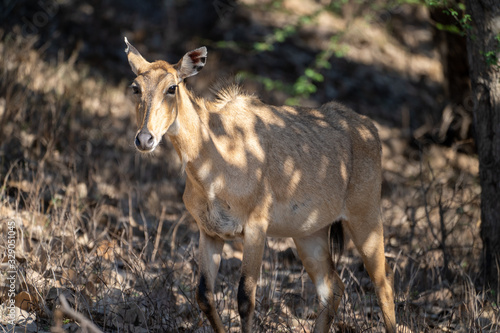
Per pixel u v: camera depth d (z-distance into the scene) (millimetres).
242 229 8586
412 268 10938
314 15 20016
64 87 17125
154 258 10828
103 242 10750
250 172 8484
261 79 18344
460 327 9352
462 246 11938
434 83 24906
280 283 10977
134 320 8734
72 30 22391
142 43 23156
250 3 26688
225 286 10555
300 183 8914
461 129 18094
